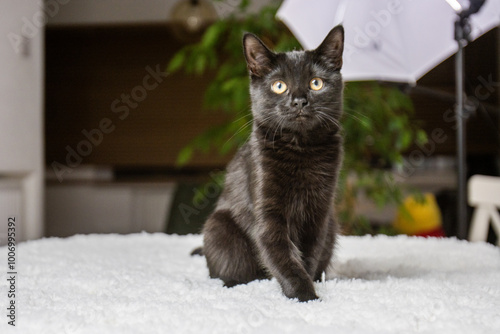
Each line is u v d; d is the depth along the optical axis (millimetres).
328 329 744
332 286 869
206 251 966
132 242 1198
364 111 1329
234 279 947
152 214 2104
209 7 1741
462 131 1088
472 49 1808
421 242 1164
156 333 742
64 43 2168
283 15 1088
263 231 909
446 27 1102
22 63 1342
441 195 1687
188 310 785
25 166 1355
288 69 945
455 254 1056
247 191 952
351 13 1082
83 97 2168
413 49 1107
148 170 2193
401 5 1094
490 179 1185
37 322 760
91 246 1156
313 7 1081
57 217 2115
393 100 1373
